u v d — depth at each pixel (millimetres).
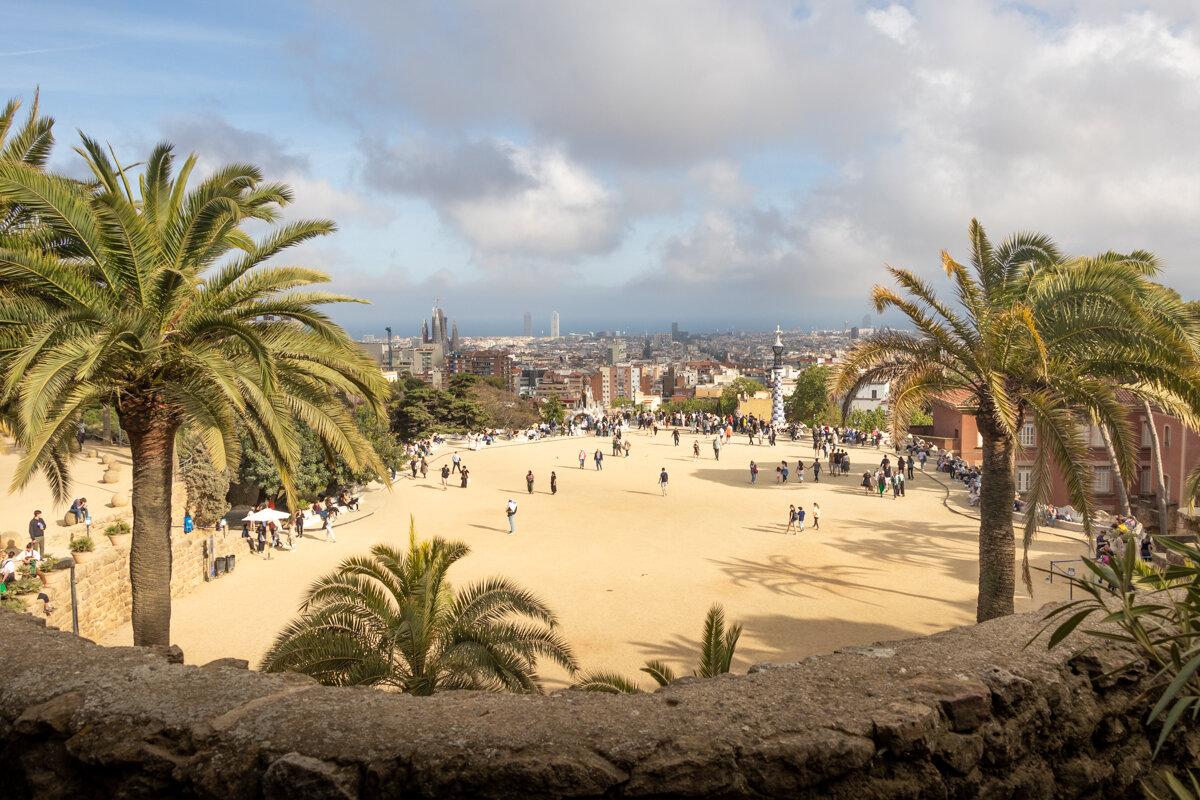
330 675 11570
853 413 89438
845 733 4871
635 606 22750
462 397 91812
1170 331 14445
